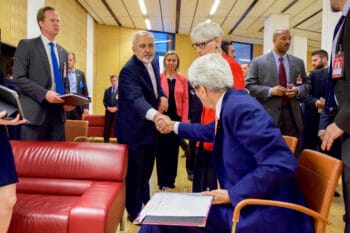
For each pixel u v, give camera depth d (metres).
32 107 2.59
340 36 1.63
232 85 1.56
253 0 7.43
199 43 2.23
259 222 1.36
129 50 10.46
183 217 1.28
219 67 1.53
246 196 1.36
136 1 7.80
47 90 2.51
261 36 11.05
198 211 1.33
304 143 3.84
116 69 10.39
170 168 3.73
